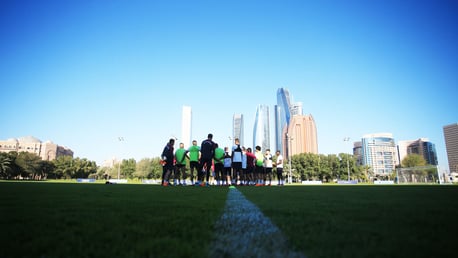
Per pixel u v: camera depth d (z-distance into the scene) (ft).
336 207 11.92
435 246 5.68
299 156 295.28
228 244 5.96
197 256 5.17
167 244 5.90
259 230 7.29
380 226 7.65
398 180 190.60
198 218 9.09
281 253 5.31
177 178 53.21
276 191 26.43
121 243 6.00
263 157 57.26
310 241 6.11
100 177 404.16
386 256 5.06
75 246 5.77
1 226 7.63
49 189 25.88
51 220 8.54
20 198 15.76
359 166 290.97
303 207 11.96
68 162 344.69
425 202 14.05
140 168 338.95
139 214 9.84
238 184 58.23
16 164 274.77
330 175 286.87
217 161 48.80
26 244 5.87
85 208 11.38
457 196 18.54
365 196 18.65
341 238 6.36
